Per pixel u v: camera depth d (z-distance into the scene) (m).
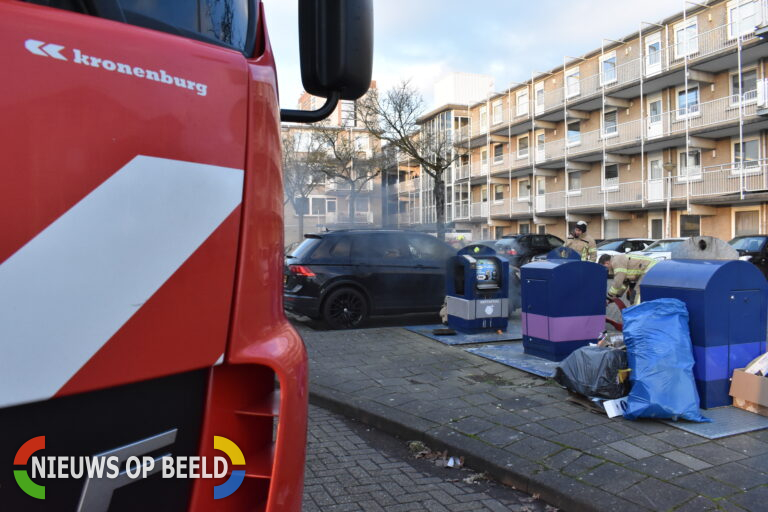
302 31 1.89
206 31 1.41
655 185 28.27
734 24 24.62
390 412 4.70
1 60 0.97
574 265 6.18
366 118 25.48
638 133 29.25
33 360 0.97
